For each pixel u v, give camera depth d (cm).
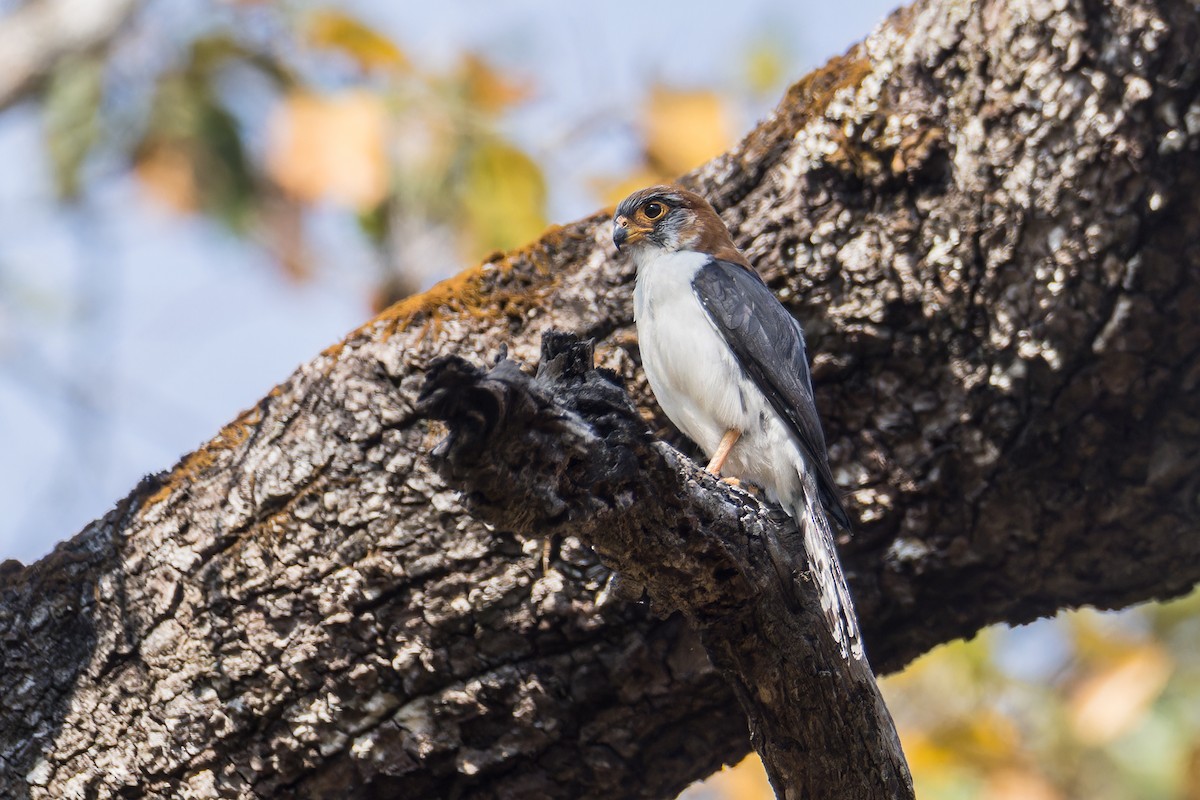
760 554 640
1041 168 778
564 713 812
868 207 826
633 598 680
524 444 517
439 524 782
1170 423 808
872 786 688
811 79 880
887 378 830
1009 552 841
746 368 850
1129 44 754
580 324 866
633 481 568
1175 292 777
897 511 836
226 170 1284
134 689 803
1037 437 812
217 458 823
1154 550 847
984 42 789
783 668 662
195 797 805
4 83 1452
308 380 811
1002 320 799
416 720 805
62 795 806
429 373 487
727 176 888
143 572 809
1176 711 1262
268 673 794
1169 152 758
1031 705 1274
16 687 810
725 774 1269
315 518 789
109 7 1455
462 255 1271
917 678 1297
